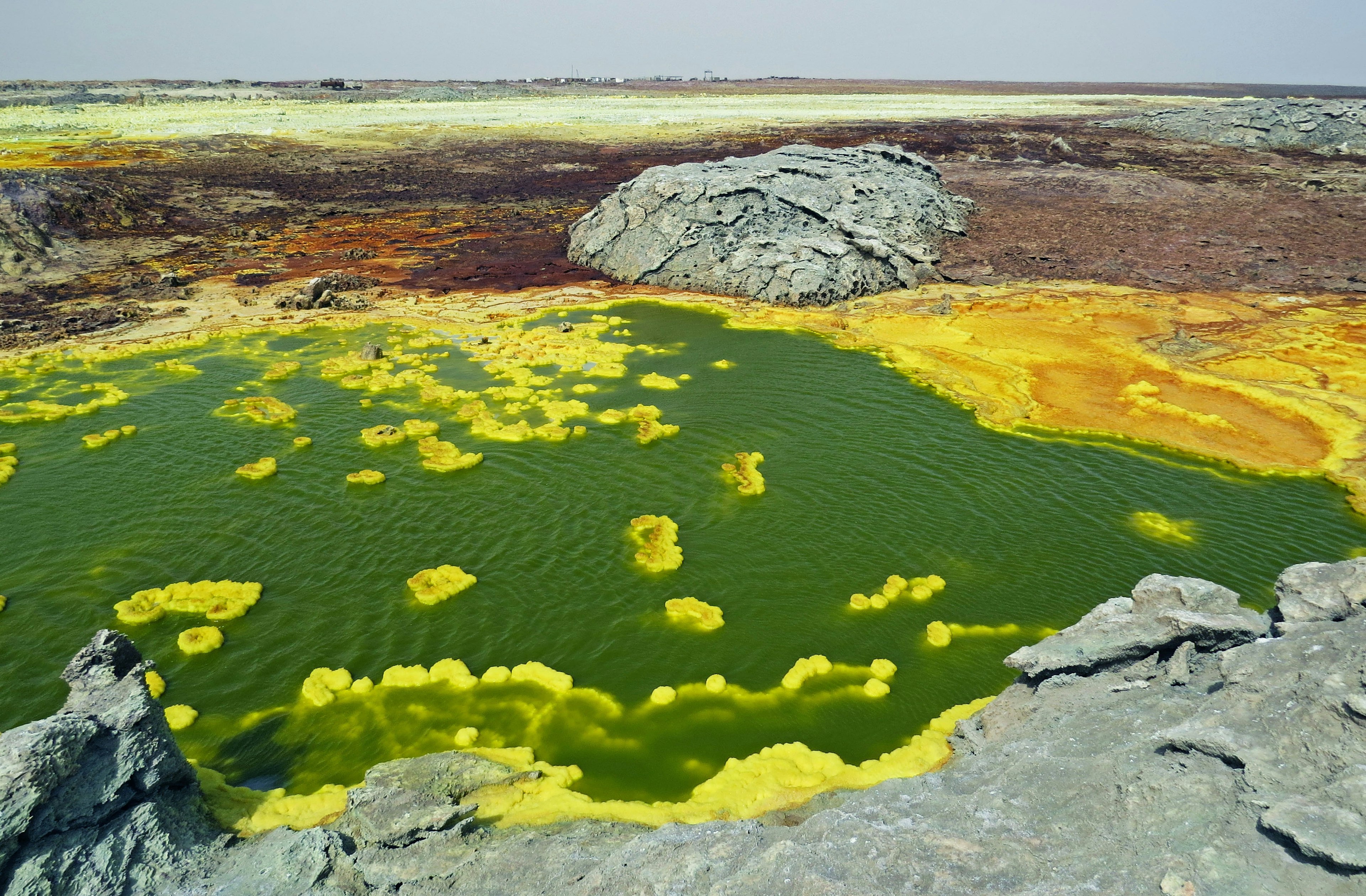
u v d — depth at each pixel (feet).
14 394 135.95
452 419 128.06
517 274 216.13
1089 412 128.36
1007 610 84.28
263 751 66.74
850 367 150.20
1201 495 105.40
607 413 128.06
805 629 81.66
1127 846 43.14
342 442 120.47
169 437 121.90
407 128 488.44
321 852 49.85
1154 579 65.87
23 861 44.60
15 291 191.93
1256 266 204.54
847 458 115.96
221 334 166.20
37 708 70.90
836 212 213.87
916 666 76.59
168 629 81.10
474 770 60.29
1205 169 336.70
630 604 85.46
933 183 262.26
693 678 75.25
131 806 50.93
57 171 279.28
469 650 78.95
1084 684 62.23
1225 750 45.39
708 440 121.39
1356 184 288.71
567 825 56.44
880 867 43.75
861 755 66.49
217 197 298.76
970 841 45.16
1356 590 55.11
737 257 199.00
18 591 86.99
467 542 96.12
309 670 76.28
